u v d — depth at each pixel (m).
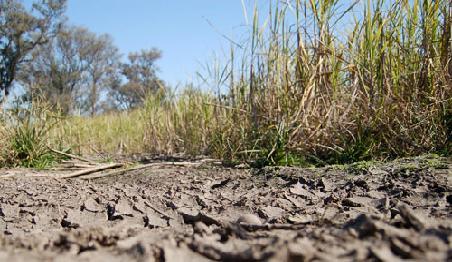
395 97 2.93
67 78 20.41
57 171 3.77
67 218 1.97
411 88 2.96
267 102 3.44
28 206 2.21
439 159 2.52
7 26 18.45
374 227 1.01
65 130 5.21
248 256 0.89
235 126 3.73
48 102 4.51
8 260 0.89
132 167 3.59
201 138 4.63
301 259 0.83
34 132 4.12
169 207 2.09
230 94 3.94
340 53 3.25
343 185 2.30
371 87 3.01
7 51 18.41
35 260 0.91
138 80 18.11
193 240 1.09
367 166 2.57
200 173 3.18
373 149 2.98
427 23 2.91
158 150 5.55
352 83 3.19
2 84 17.80
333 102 3.15
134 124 7.06
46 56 20.44
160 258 0.96
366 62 3.06
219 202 2.19
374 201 1.88
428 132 2.83
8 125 4.13
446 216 1.50
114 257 0.96
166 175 3.18
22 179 3.17
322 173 2.61
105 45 22.22
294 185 2.43
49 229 1.84
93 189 2.63
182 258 0.96
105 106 15.96
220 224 1.63
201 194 2.39
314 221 1.43
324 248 0.92
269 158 3.17
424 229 1.09
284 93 3.30
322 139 3.22
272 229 1.32
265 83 3.48
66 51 21.17
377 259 0.83
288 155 3.14
